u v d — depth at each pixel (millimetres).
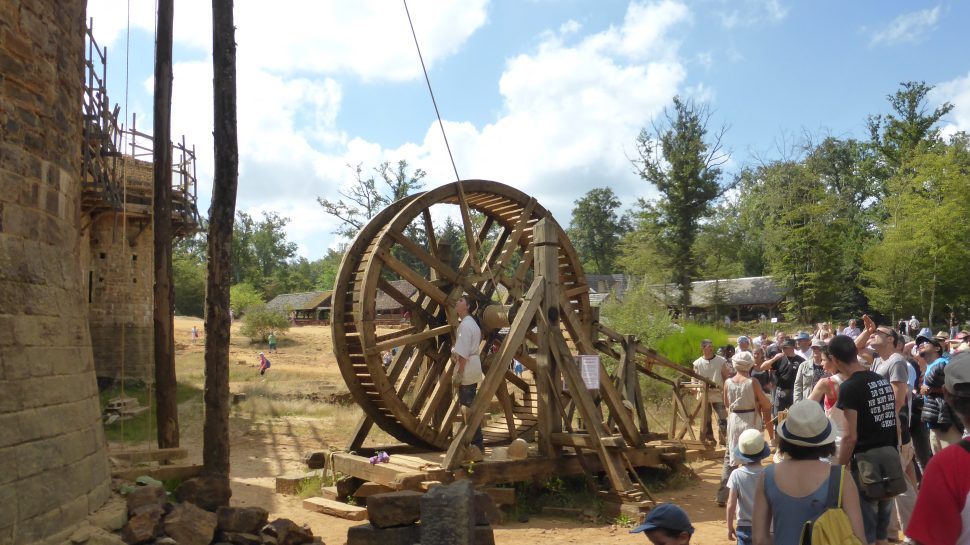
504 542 7945
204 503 7125
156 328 11195
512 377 13211
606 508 9422
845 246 50625
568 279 13891
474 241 12555
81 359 6848
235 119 8289
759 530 3676
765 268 72188
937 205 43094
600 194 99500
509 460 9750
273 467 12461
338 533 8109
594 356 10531
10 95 6062
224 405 7980
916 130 59688
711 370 14023
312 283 115062
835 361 5773
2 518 5277
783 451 3705
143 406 19656
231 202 8180
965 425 2953
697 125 53812
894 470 5426
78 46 7422
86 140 17969
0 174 5859
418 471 9141
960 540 2727
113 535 6035
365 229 11664
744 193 75875
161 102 11453
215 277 8039
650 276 53125
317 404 22062
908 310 43656
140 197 21734
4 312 5711
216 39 8250
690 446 13883
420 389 12461
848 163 66750
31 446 5715
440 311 12656
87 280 22047
